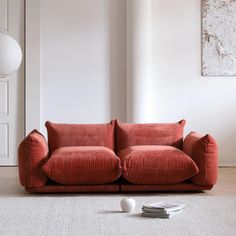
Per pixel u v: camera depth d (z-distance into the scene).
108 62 8.41
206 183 5.84
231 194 5.81
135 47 8.19
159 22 8.37
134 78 8.20
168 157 5.78
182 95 8.43
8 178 7.01
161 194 5.84
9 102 8.30
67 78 8.37
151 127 6.48
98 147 6.06
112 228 4.30
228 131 8.45
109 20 8.40
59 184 5.84
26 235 4.11
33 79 8.27
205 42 8.38
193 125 8.44
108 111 8.43
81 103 8.40
